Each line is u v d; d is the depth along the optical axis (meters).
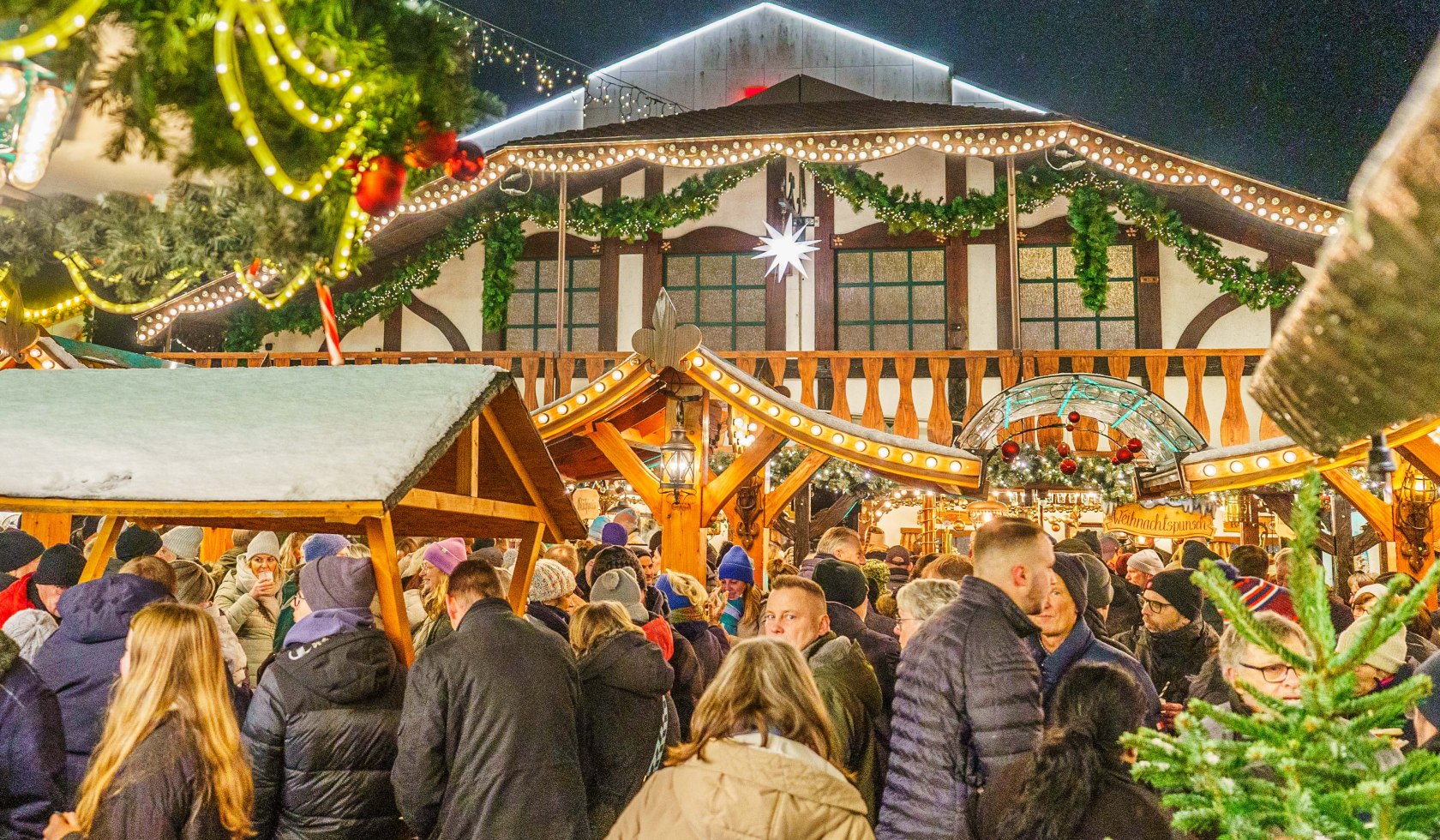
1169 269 15.52
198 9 2.69
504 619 3.44
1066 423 10.36
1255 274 15.02
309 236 3.37
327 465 3.46
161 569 4.06
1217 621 4.14
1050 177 15.41
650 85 23.55
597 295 16.47
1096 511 14.00
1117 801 2.22
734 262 16.39
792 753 2.28
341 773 3.26
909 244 16.08
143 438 3.71
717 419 11.26
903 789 3.06
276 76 2.71
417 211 13.19
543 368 16.20
